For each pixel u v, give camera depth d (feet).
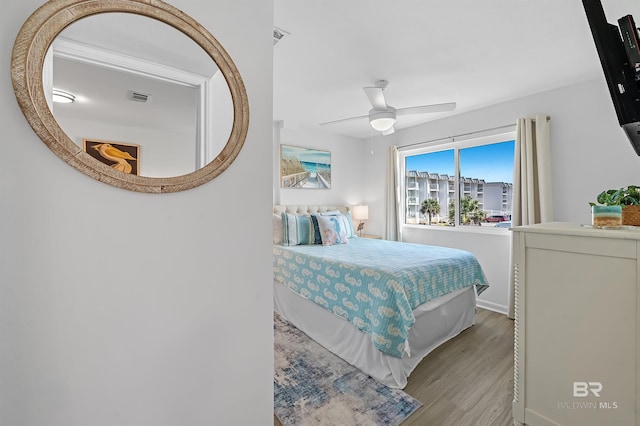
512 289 10.16
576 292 4.16
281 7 5.40
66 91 2.44
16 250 2.27
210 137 3.19
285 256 10.02
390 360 6.28
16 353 2.29
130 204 2.75
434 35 6.36
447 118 12.41
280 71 8.04
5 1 2.24
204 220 3.19
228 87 3.31
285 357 7.42
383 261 8.03
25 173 2.30
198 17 3.17
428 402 5.72
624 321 3.73
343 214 14.14
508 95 9.93
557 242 4.33
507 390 6.08
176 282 3.01
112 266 2.67
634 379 3.67
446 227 12.76
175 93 2.98
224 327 3.34
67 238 2.46
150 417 2.88
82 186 2.53
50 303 2.40
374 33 6.26
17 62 2.22
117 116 2.68
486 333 8.88
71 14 2.45
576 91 8.98
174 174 2.96
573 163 9.06
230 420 3.39
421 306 7.16
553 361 4.42
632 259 3.65
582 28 6.12
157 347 2.91
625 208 4.57
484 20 5.85
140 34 2.81
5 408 2.26
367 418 5.27
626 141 8.15
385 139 15.19
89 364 2.57
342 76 8.38
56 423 2.44
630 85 4.04
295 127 13.51
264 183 3.66
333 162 15.25
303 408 5.52
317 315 8.41
